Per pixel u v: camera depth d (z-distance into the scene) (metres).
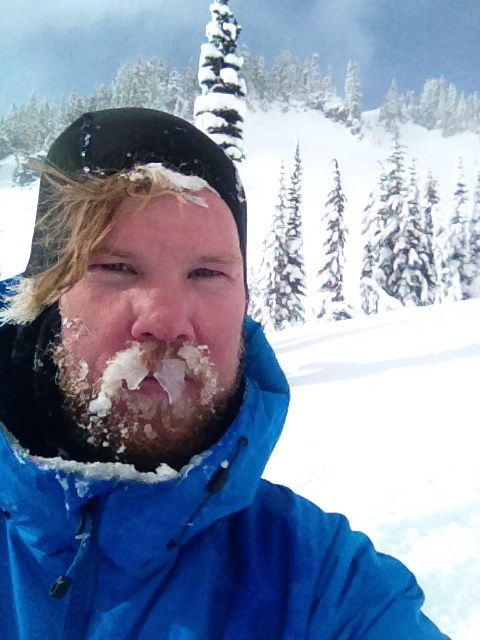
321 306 15.84
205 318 0.46
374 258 15.45
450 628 1.24
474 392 2.96
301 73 70.19
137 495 0.47
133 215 0.46
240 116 6.77
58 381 0.50
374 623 0.49
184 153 0.55
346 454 2.27
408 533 1.61
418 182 16.72
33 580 0.49
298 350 5.38
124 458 0.47
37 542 0.49
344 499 1.86
